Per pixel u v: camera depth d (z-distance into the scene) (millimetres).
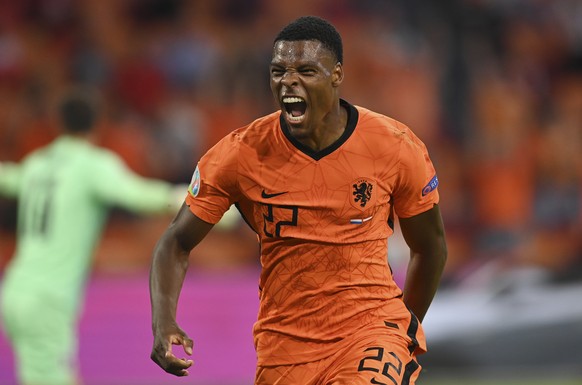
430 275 16438
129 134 50656
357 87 55562
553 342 38125
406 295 16750
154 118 52094
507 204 53562
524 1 61781
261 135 15188
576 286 38750
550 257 52000
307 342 15328
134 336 35531
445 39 57875
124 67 53844
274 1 58625
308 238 15031
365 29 57938
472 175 54625
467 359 37844
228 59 54031
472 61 57750
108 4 57469
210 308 36125
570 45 61781
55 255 25812
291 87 14438
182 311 35969
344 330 15250
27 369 25734
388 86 55781
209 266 47469
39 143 50719
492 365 37875
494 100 57000
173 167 50656
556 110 58656
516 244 52156
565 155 56031
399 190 15391
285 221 15094
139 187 26203
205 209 15438
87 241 26203
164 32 56375
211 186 15344
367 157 15039
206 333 35938
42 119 51406
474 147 55219
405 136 15320
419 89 56250
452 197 54281
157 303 15117
